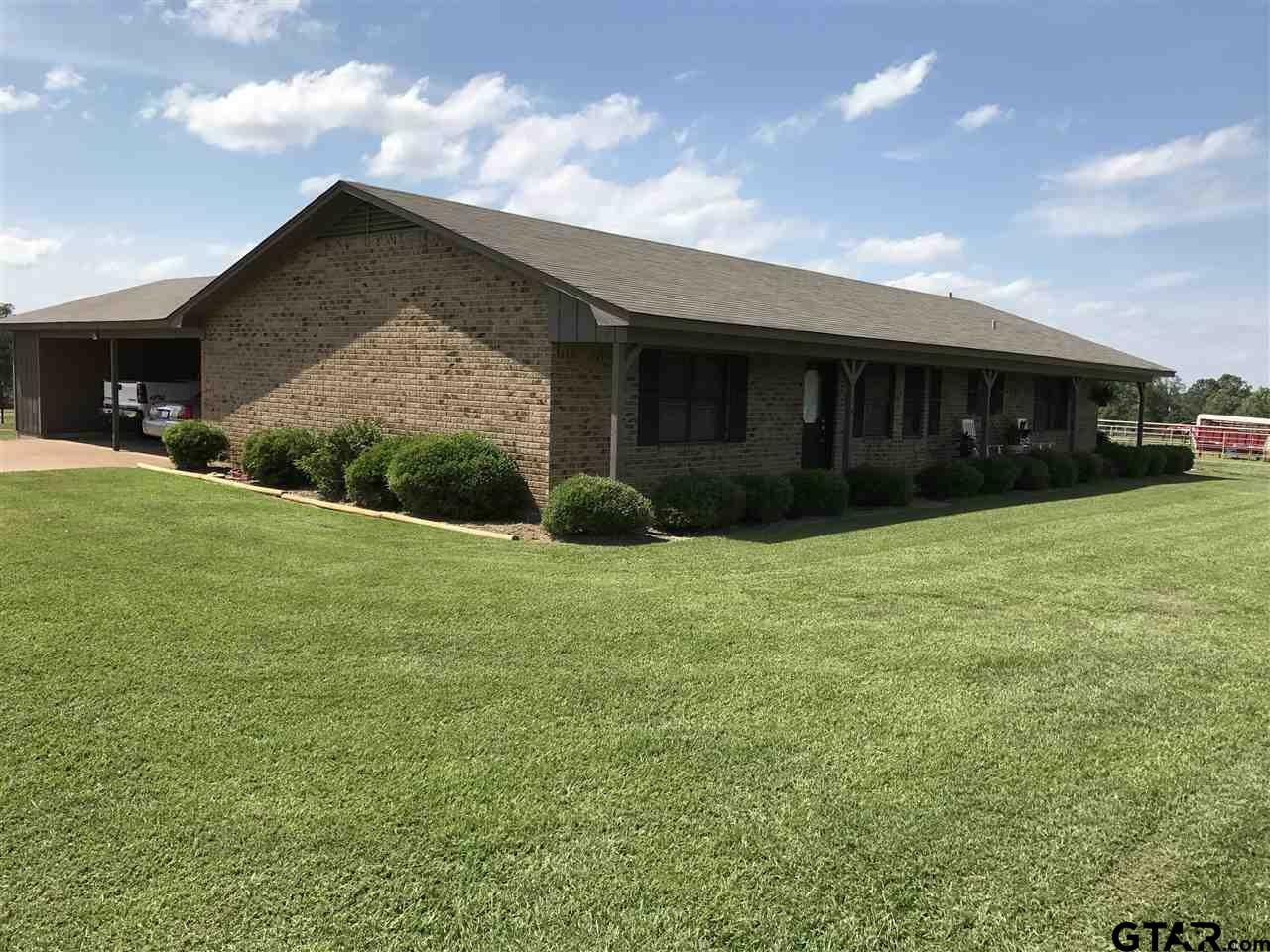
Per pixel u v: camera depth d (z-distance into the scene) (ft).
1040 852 11.71
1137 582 27.61
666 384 40.19
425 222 38.40
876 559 29.99
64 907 10.08
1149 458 69.41
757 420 44.93
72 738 14.19
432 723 15.10
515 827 11.93
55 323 60.95
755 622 21.50
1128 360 72.79
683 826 12.07
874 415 53.31
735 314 36.81
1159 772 14.12
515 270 35.14
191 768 13.32
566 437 36.27
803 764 13.99
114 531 30.55
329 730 14.73
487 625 20.54
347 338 44.37
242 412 51.19
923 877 11.11
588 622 20.99
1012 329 68.69
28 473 45.03
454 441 36.55
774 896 10.62
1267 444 102.73
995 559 30.73
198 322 52.85
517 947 9.65
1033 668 18.89
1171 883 11.14
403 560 27.37
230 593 22.71
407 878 10.78
